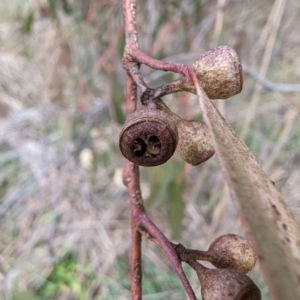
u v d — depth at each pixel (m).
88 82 0.25
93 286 0.25
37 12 0.27
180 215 0.18
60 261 0.26
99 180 0.29
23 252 0.26
